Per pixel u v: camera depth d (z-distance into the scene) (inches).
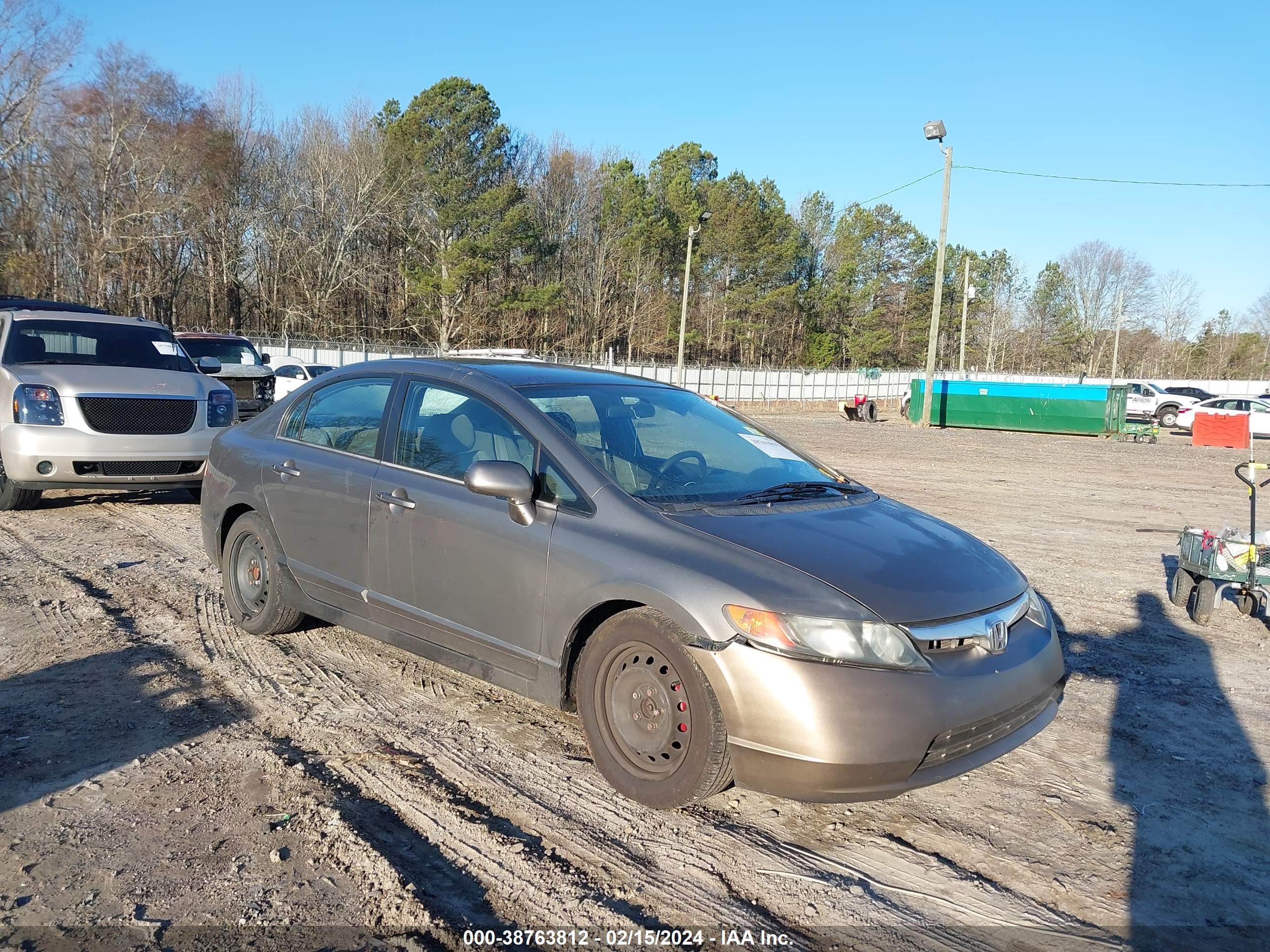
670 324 2896.2
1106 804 152.4
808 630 126.1
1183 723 188.7
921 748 124.9
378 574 179.5
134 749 156.3
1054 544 390.3
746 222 2817.4
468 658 165.9
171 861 123.9
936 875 129.1
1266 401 1116.5
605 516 148.2
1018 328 4254.4
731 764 130.9
